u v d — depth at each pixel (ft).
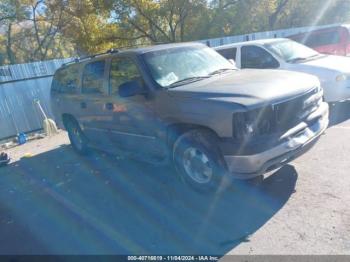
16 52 96.94
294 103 12.48
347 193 12.00
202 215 12.35
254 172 11.62
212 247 10.43
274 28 95.14
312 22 100.37
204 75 15.44
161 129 14.38
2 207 16.40
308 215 11.09
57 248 11.85
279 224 10.93
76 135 22.63
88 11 77.25
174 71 15.28
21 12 80.89
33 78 36.01
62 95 21.79
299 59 24.41
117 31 83.20
